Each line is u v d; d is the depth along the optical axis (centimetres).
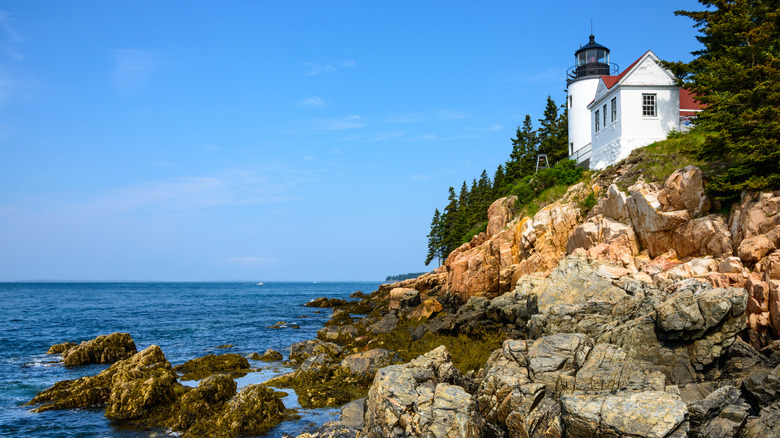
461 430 1592
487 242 4606
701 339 1805
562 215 3719
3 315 6612
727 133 2455
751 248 2080
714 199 2578
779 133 2280
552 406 1609
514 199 5022
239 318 6184
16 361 3238
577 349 1808
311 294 15138
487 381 1761
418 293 4875
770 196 2202
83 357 3142
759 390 1501
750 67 2788
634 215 2923
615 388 1623
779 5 3044
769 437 1319
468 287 4256
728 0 3191
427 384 1864
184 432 1950
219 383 2178
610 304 2230
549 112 7712
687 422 1371
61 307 8406
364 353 2691
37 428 1981
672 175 2770
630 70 4012
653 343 1898
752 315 1914
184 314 6838
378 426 1688
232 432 1881
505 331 2980
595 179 3900
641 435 1350
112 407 2127
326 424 1833
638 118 3988
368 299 7912
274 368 2967
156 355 2786
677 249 2625
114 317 6344
